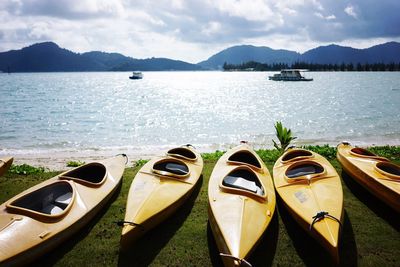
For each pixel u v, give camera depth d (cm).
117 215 733
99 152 1666
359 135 2108
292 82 9844
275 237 642
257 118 2869
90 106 3850
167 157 911
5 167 988
